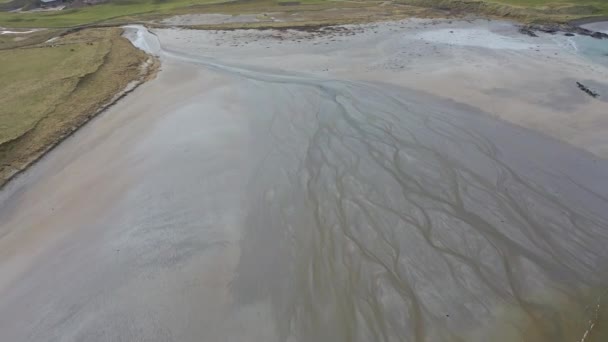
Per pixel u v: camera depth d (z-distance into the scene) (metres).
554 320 10.03
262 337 10.01
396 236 12.56
